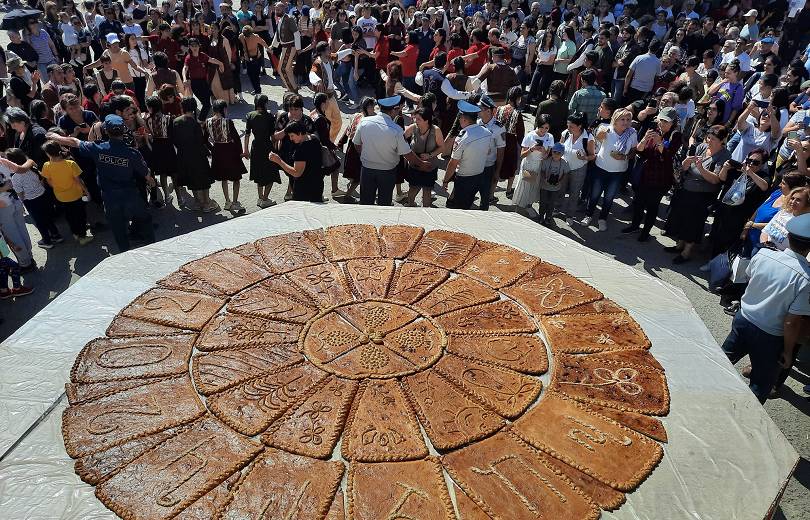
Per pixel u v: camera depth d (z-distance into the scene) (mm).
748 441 3875
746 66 12414
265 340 4582
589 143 8695
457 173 8078
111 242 8367
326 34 15188
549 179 8727
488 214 6898
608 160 8672
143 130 8641
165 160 8922
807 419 5680
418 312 5008
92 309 4934
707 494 3490
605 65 13344
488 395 4125
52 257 7980
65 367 4281
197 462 3531
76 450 3588
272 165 9047
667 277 7969
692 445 3824
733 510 3395
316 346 4539
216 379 4164
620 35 14453
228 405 3951
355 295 5219
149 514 3217
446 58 13344
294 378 4207
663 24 16016
